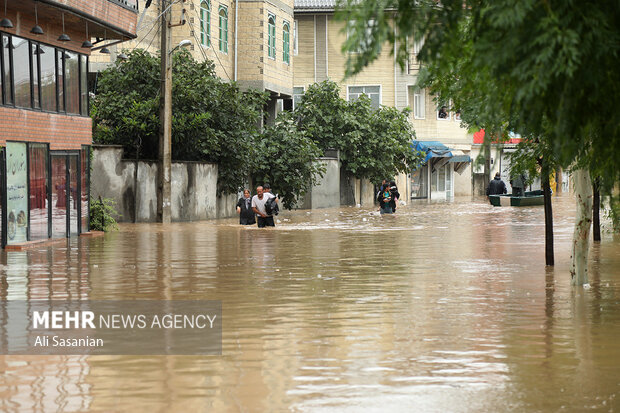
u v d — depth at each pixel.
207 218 43.75
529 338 12.09
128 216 39.97
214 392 9.28
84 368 10.39
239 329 12.79
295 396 9.11
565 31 6.97
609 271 19.91
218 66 48.66
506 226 37.28
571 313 14.19
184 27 44.84
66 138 30.34
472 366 10.44
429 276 19.14
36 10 26.67
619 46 7.03
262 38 51.00
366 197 65.25
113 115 41.38
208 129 42.34
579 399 9.00
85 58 32.19
